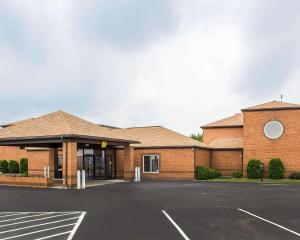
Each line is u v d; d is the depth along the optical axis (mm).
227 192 22562
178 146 35375
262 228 11094
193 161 34812
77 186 24531
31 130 26750
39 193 21562
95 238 9680
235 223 11938
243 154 36719
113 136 30406
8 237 9820
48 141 25359
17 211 14609
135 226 11367
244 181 32562
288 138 35031
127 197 19656
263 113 35938
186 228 11055
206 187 26312
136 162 37188
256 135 36000
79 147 33062
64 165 24828
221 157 39906
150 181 32656
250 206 16172
